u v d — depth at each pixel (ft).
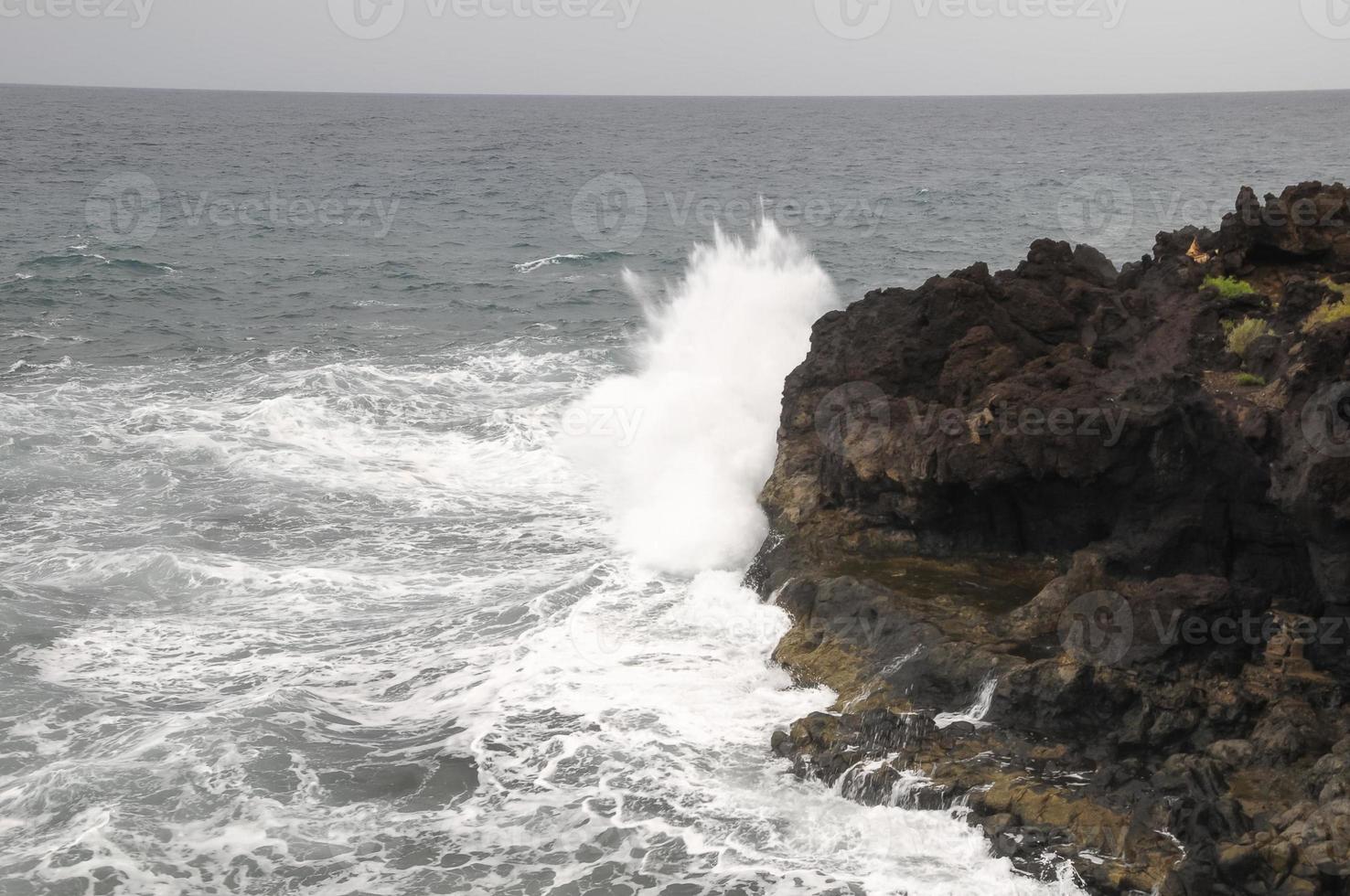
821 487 62.13
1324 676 43.73
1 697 49.39
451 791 44.24
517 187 298.76
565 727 48.08
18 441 80.38
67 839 40.57
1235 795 39.11
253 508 70.90
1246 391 52.03
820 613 53.36
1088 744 43.57
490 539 67.46
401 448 82.43
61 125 540.11
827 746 45.09
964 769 42.52
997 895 37.68
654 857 40.57
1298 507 43.73
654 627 56.29
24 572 61.26
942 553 57.21
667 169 352.49
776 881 39.14
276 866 39.99
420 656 53.98
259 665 53.01
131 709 49.03
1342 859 34.04
